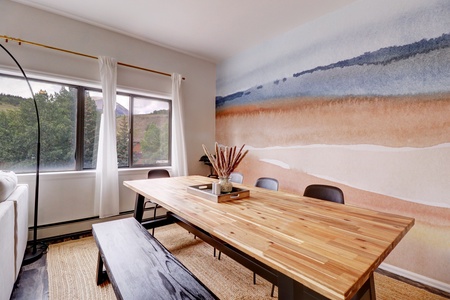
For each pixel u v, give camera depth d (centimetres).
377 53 226
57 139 280
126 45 324
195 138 408
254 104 362
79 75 282
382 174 223
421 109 199
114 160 297
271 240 95
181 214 136
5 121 251
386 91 220
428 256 195
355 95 243
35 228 225
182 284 110
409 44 205
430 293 181
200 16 278
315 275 69
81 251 238
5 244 141
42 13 259
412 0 204
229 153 178
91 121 303
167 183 237
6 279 143
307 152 288
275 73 329
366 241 93
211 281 190
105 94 290
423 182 199
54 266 208
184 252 240
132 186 222
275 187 224
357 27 241
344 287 62
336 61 259
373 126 229
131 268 121
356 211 137
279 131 323
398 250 211
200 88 414
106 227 180
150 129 364
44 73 259
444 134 188
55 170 279
